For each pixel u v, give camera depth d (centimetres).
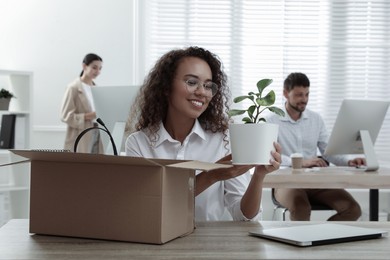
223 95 168
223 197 165
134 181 107
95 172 110
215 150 167
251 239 112
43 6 434
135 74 435
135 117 192
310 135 360
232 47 436
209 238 113
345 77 441
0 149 398
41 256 97
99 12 434
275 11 437
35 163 116
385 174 256
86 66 407
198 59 157
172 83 158
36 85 434
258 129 119
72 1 433
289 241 107
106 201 109
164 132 164
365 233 113
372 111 290
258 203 146
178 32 436
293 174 250
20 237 114
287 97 357
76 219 112
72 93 402
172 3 434
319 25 438
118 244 106
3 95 396
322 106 440
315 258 95
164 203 106
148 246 105
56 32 434
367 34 441
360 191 430
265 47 438
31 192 117
